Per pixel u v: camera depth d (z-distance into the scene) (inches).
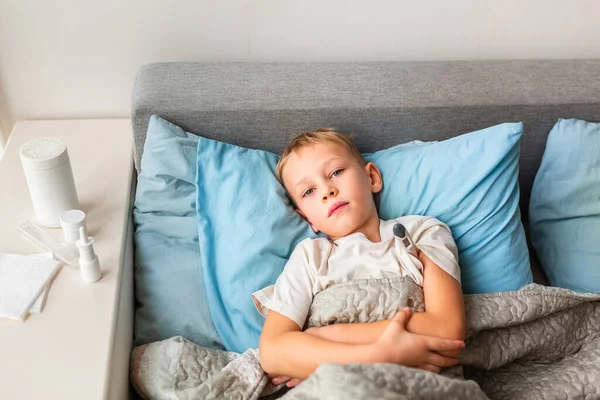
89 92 58.6
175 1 54.4
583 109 56.1
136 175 58.1
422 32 59.6
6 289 40.1
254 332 44.9
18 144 54.7
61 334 37.9
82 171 52.1
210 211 48.8
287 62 57.8
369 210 47.4
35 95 58.0
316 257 44.7
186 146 50.3
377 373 34.3
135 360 42.3
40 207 44.7
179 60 58.1
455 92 54.6
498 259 48.2
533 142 57.8
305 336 40.0
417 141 54.4
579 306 47.3
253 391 40.4
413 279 43.2
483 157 49.4
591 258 51.9
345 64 57.3
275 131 53.2
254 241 46.5
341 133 52.1
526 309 43.6
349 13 57.3
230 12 55.7
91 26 54.7
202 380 40.9
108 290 41.1
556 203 54.6
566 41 62.2
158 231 49.9
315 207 46.9
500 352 43.3
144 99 51.1
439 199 49.1
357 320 41.3
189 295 46.8
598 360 44.3
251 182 48.9
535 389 42.7
